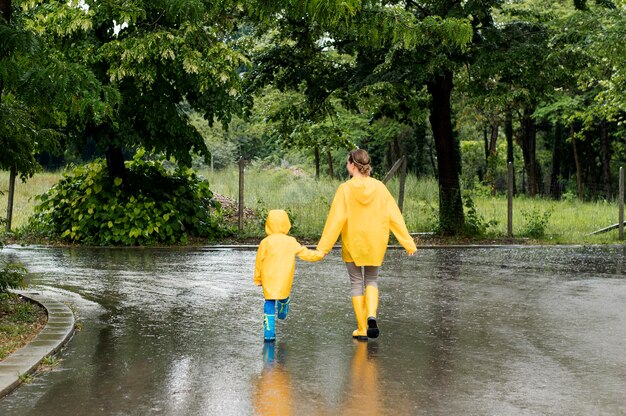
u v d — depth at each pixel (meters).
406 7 19.11
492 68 17.97
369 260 7.47
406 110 21.83
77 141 17.31
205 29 12.28
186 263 14.09
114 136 16.95
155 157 31.44
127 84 16.59
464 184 31.42
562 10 32.91
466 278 12.31
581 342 7.38
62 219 18.70
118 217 17.81
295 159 49.62
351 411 5.07
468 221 20.38
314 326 8.16
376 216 7.50
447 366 6.38
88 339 7.41
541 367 6.35
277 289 7.33
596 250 17.67
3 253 15.64
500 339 7.51
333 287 11.15
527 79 18.88
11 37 7.28
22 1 10.52
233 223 20.55
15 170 8.37
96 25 15.55
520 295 10.48
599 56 19.98
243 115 20.00
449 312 9.10
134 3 9.81
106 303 9.56
